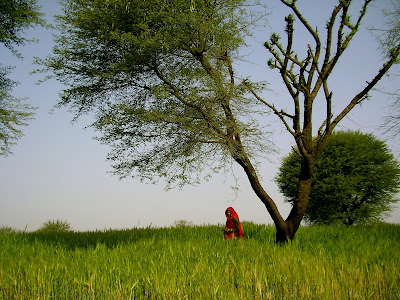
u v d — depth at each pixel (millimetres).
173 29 8641
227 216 10602
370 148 25312
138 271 5527
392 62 9234
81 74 10031
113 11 8852
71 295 4680
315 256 6984
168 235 11297
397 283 5070
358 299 4508
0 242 9445
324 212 25156
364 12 9500
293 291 4633
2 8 14172
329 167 24359
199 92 8969
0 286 5016
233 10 8961
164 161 9633
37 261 6602
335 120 10023
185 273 5410
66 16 9641
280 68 9727
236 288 4824
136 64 9242
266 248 8023
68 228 18688
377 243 9406
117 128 9539
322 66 9961
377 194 24859
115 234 11781
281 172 26500
